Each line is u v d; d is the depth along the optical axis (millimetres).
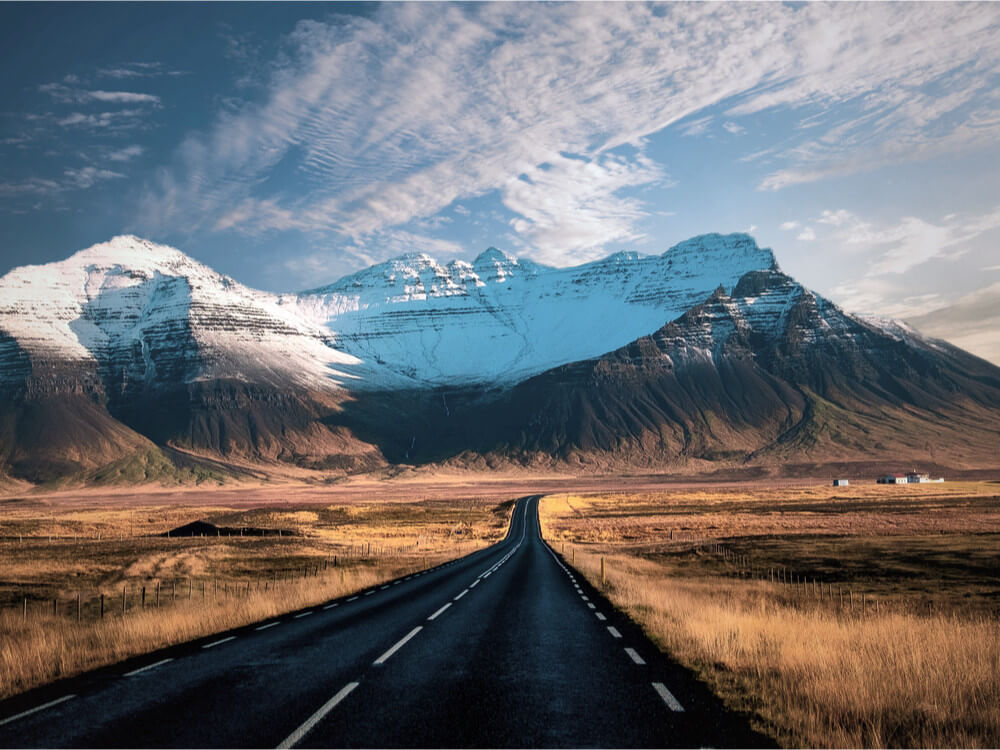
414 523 100938
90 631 14688
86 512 133750
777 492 162000
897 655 10445
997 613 20672
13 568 40406
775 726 7492
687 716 7949
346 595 23594
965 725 7492
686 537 67562
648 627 14820
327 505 138125
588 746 6910
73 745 7047
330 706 8484
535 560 42438
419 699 8820
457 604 20031
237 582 33312
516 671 10531
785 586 29172
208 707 8469
